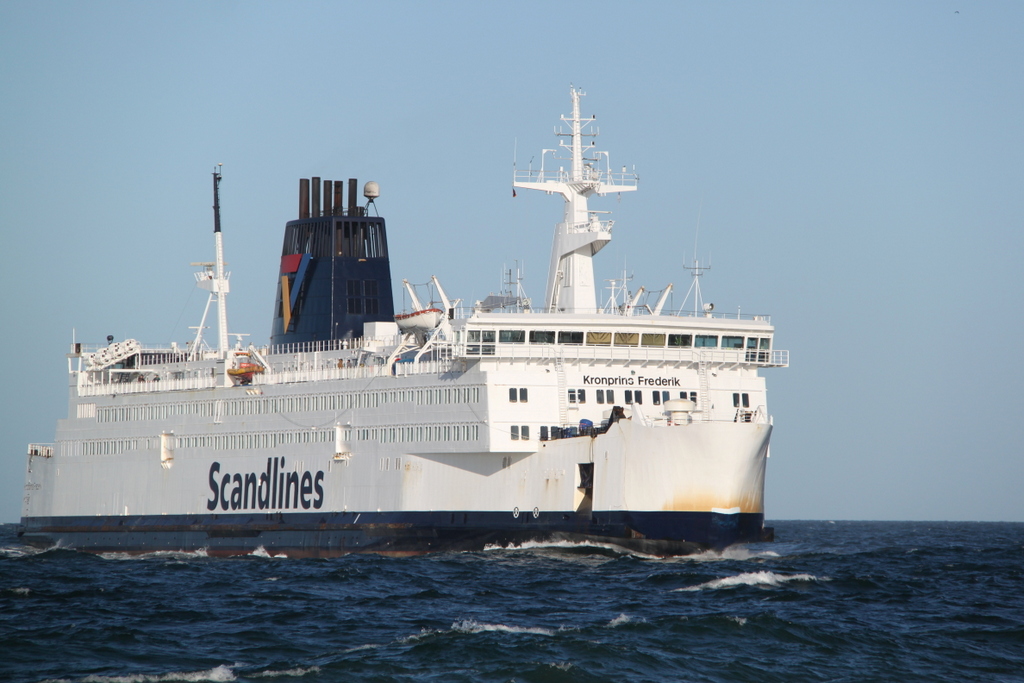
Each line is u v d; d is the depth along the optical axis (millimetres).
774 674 131375
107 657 140125
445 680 127500
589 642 140125
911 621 159750
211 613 168375
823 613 163625
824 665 135250
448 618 160625
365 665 132750
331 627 156125
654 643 142500
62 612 171625
